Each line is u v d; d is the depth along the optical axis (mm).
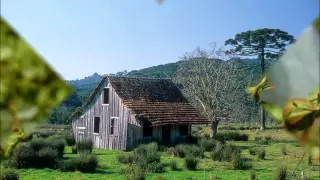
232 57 37281
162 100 30203
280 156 23891
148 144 25328
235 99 35969
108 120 29047
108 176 16406
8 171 14461
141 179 15086
